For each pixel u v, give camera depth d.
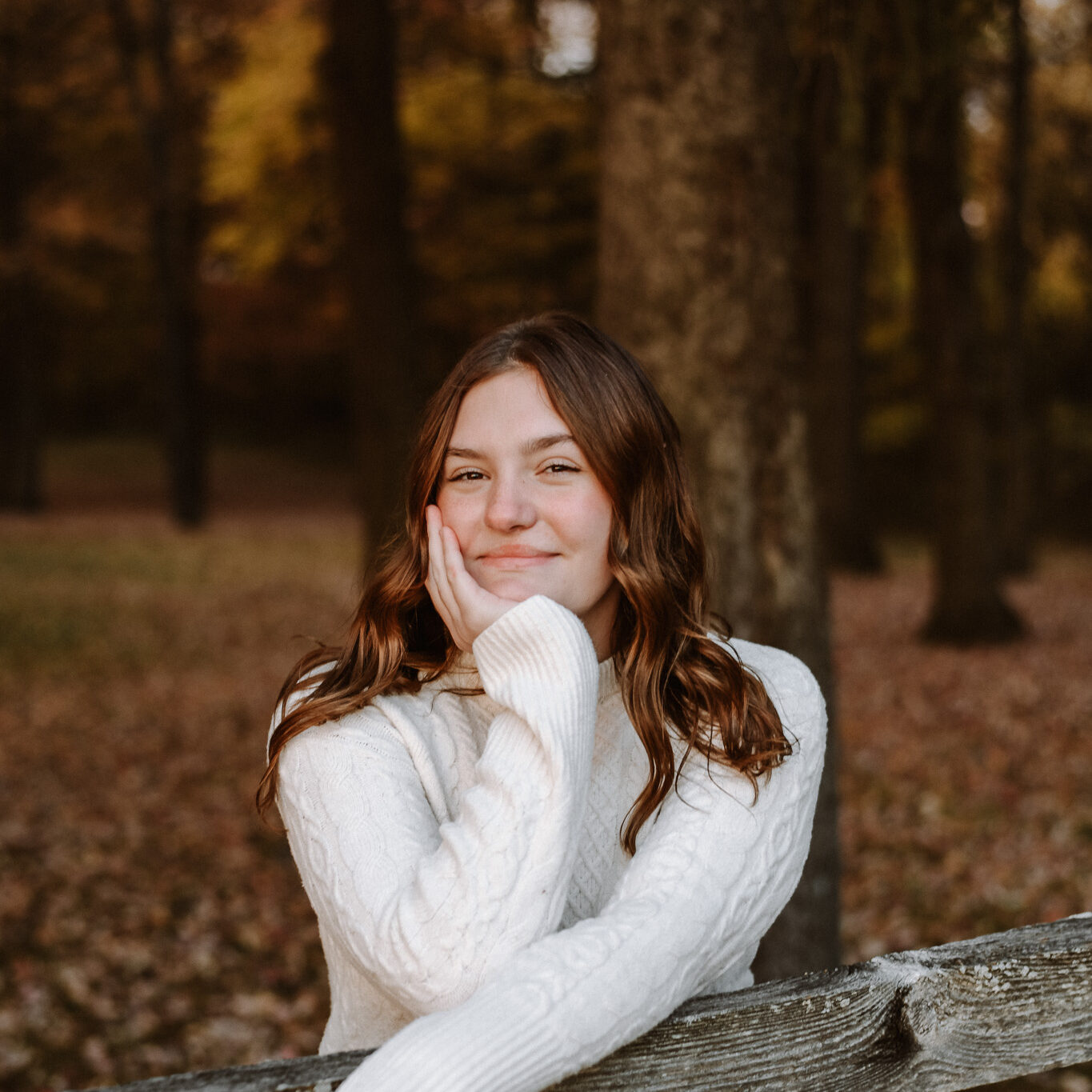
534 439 1.25
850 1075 1.10
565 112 18.03
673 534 1.38
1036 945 1.19
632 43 2.79
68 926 4.66
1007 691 8.36
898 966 1.14
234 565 15.78
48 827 5.78
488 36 15.45
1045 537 21.30
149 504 24.42
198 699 8.53
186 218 20.69
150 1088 0.93
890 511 23.59
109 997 4.12
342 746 1.24
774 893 1.24
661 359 2.80
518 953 1.05
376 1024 1.21
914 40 3.01
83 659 9.90
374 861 1.15
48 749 7.16
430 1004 1.06
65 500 24.27
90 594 13.03
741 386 2.80
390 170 6.00
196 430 20.53
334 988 1.27
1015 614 10.30
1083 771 6.50
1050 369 21.55
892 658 9.63
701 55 2.74
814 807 1.34
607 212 2.88
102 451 29.44
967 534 10.16
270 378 30.14
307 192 17.12
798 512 2.88
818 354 14.73
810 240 14.97
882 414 21.38
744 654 1.45
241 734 7.60
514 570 1.26
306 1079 0.95
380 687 1.29
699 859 1.18
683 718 1.29
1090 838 5.54
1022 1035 1.17
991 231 15.43
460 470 1.29
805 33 3.15
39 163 20.47
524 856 1.09
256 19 17.81
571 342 1.28
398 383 6.01
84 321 26.31
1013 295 14.62
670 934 1.09
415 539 1.34
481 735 1.33
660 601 1.29
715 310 2.78
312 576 14.93
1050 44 12.47
